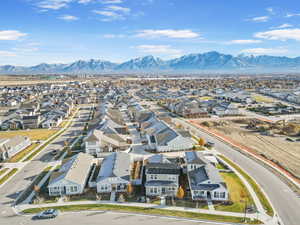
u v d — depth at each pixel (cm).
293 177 5175
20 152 6925
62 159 6384
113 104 14450
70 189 4588
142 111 10988
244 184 4828
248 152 6694
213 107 12562
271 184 4850
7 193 4653
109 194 4566
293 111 11906
